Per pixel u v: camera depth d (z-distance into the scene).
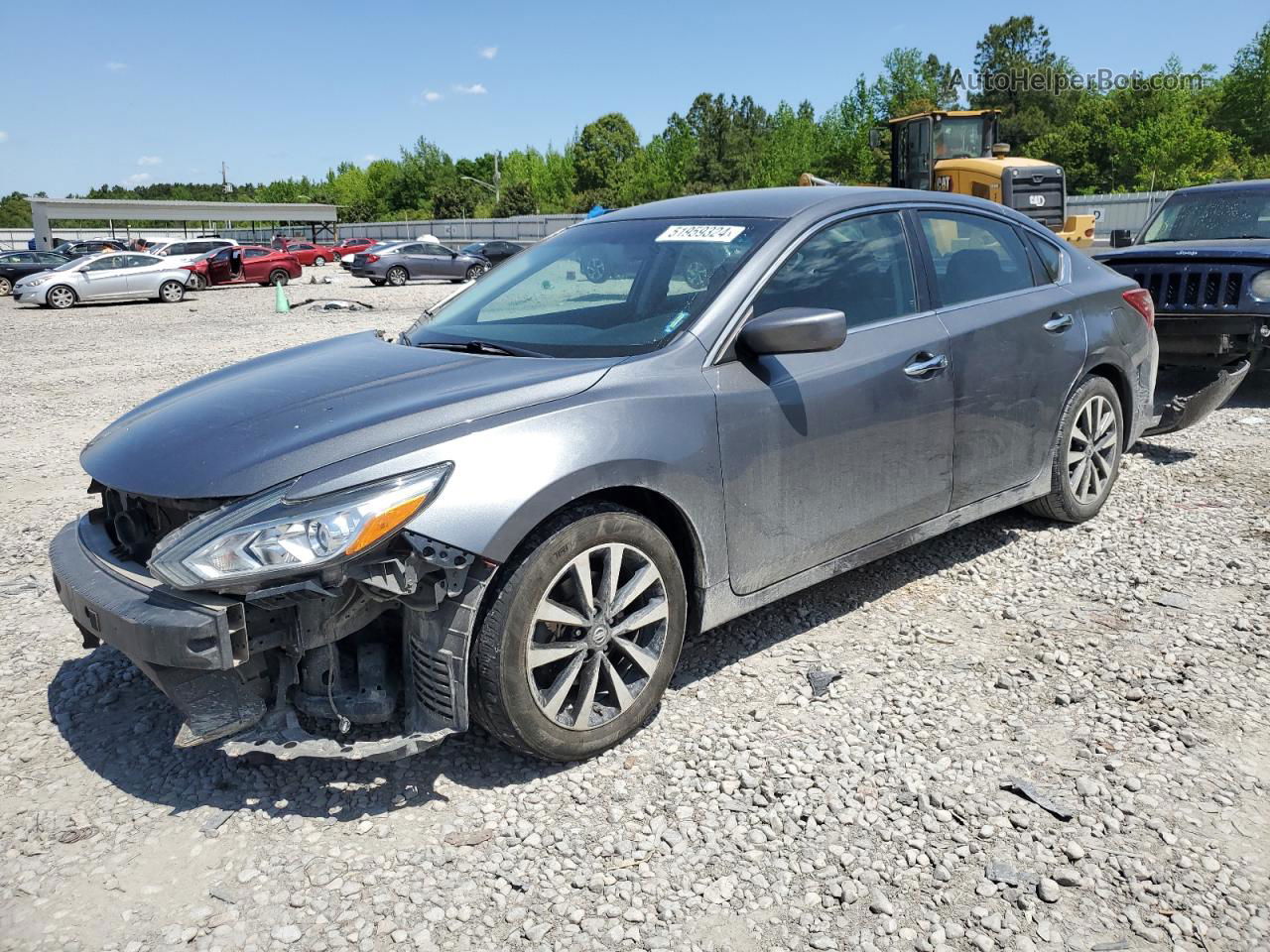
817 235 3.63
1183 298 7.27
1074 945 2.24
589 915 2.38
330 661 2.85
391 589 2.56
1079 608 4.01
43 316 21.19
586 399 2.94
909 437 3.77
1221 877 2.44
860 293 3.72
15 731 3.31
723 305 3.30
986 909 2.36
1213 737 3.04
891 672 3.53
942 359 3.85
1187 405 5.36
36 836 2.74
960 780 2.87
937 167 17.64
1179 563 4.42
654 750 3.08
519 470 2.71
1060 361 4.45
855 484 3.62
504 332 3.60
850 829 2.67
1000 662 3.57
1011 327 4.18
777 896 2.44
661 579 3.07
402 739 2.73
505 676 2.75
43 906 2.46
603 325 3.44
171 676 2.62
